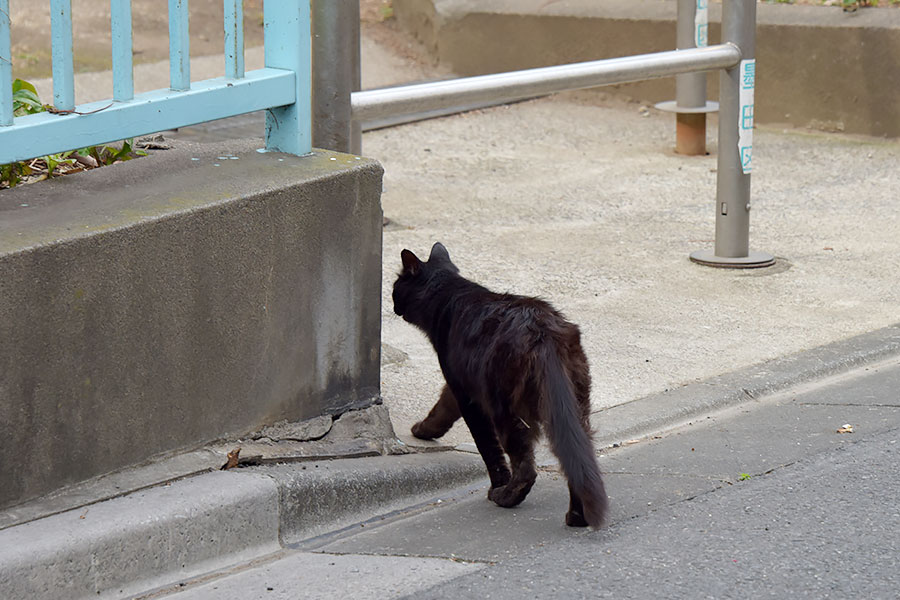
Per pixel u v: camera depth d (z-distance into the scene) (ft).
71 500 19.27
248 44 66.28
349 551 20.26
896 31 56.80
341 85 27.27
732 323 33.06
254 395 22.49
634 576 18.48
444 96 29.32
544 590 18.03
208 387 21.54
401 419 26.45
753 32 36.76
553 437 19.84
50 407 19.04
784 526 20.39
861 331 32.30
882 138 58.44
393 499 22.62
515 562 19.19
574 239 41.86
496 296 22.43
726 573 18.52
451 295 23.04
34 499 19.10
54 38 20.27
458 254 39.63
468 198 47.60
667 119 64.08
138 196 21.25
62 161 25.76
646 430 26.30
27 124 19.94
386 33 75.31
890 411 26.81
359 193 23.61
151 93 22.18
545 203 47.06
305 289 22.99
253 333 22.17
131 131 21.36
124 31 21.15
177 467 20.86
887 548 19.38
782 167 53.16
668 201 47.42
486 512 22.08
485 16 70.08
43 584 17.51
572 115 64.59
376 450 23.54
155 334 20.42
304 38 23.94
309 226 22.79
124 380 20.08
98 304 19.42
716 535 20.08
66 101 20.57
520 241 41.50
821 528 20.25
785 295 35.55
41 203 20.79
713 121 63.16
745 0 36.22
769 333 32.24
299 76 24.00
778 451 24.54
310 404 23.67
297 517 20.95
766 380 28.76
